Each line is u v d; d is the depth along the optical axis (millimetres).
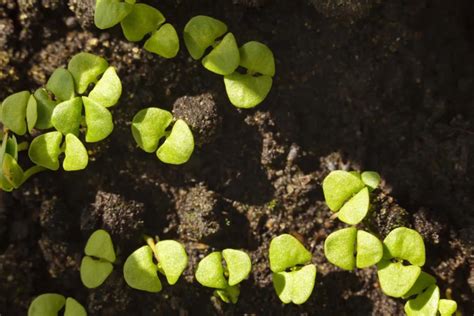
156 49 185
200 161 193
